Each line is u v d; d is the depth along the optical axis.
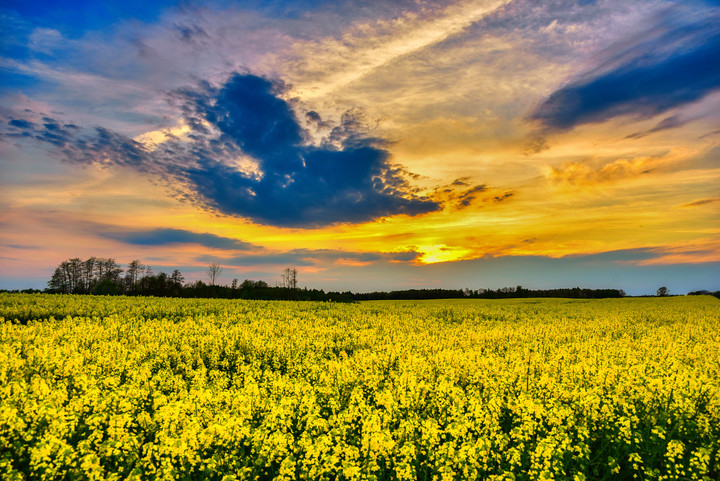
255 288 80.31
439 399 9.65
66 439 7.54
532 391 10.61
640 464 7.48
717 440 8.09
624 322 31.47
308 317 31.05
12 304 33.41
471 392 9.99
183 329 22.39
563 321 31.16
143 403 9.30
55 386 9.90
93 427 7.33
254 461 6.86
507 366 13.10
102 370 12.70
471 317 35.38
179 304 38.62
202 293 78.75
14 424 6.68
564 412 8.20
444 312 39.12
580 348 17.31
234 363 16.33
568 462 7.16
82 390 9.57
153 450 6.88
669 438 7.95
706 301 68.69
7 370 11.36
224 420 7.58
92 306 33.78
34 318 28.08
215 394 9.66
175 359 16.31
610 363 12.63
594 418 8.54
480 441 6.96
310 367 13.23
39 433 7.00
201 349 17.50
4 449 6.58
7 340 16.48
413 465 7.10
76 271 85.12
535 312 40.91
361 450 7.08
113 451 6.59
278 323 25.88
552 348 18.38
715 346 17.59
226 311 33.69
